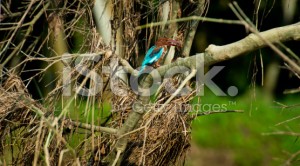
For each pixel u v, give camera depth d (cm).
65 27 1227
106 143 1062
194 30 1077
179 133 1050
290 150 1906
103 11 1117
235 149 2009
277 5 2208
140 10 1148
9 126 1077
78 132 1033
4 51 1274
